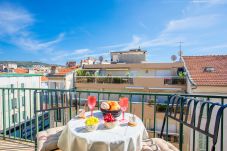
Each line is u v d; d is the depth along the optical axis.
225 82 13.34
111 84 21.05
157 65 20.94
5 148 3.89
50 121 4.07
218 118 2.00
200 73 15.26
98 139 2.01
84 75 22.67
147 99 16.44
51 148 2.64
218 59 17.30
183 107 2.69
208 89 13.23
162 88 19.05
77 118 2.67
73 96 3.65
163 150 2.48
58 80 24.45
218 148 6.61
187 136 12.18
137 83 20.08
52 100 3.53
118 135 2.10
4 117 4.54
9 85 17.81
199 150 8.80
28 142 4.21
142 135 2.44
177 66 20.25
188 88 16.17
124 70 22.33
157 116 15.81
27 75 20.11
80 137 2.07
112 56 29.98
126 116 2.80
